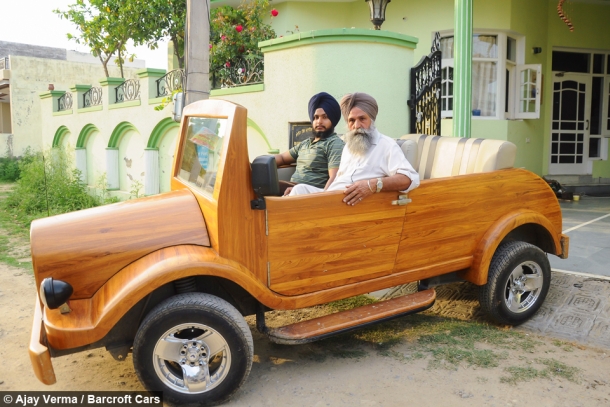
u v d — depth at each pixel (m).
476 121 10.03
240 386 3.25
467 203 4.10
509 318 4.32
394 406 3.24
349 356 3.93
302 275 3.52
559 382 3.50
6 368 3.85
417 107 7.23
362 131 3.80
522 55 10.53
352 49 6.56
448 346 4.05
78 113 12.41
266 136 7.41
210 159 3.55
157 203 3.49
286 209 3.38
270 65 7.20
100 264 3.16
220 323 3.13
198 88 5.75
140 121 10.14
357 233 3.65
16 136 20.52
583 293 4.71
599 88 11.80
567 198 9.81
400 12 10.92
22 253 7.24
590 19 11.30
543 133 11.34
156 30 10.47
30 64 20.67
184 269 3.04
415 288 5.21
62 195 10.80
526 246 4.29
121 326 3.28
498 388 3.43
